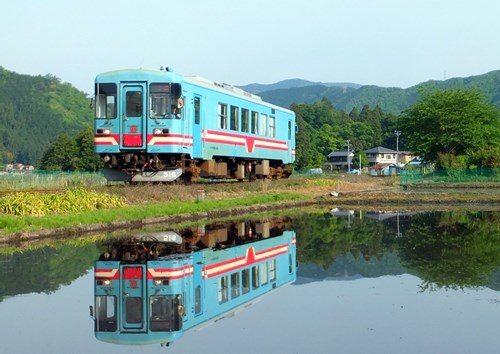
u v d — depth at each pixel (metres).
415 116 67.19
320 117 170.38
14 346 6.82
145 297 9.27
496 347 6.61
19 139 169.75
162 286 10.03
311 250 14.26
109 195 21.00
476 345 6.69
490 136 64.69
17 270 11.27
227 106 28.00
